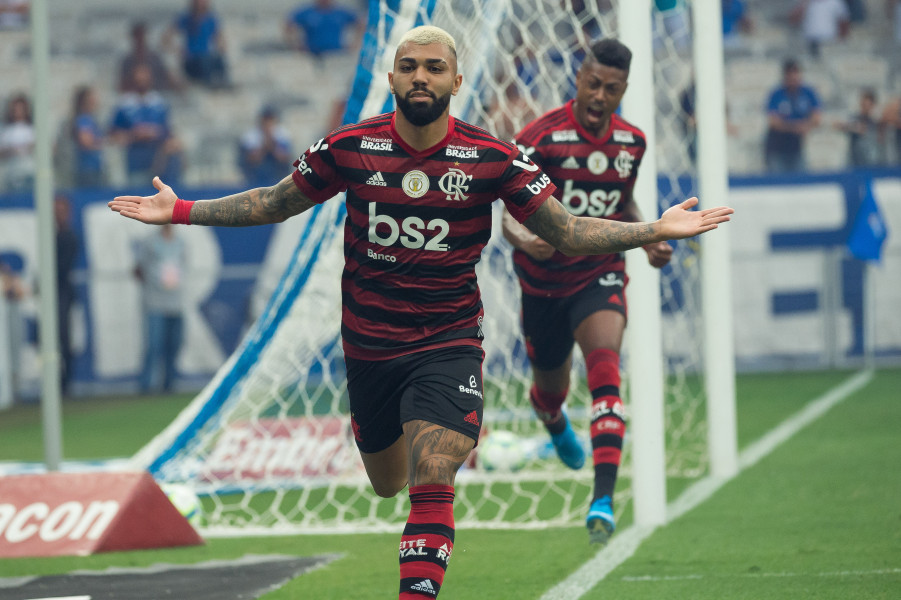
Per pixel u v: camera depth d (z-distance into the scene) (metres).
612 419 16.72
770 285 46.94
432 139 11.45
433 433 11.52
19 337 46.06
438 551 11.21
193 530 18.64
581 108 17.06
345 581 15.66
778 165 52.69
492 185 11.59
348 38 63.75
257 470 23.94
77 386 47.38
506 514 20.81
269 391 23.66
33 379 46.28
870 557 15.80
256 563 17.06
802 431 29.86
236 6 67.44
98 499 18.42
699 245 25.36
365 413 12.41
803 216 47.22
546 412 19.14
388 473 13.13
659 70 30.31
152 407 42.00
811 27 62.19
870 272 44.78
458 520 20.36
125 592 15.20
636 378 18.84
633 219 18.16
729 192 47.03
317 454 24.59
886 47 62.69
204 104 60.47
